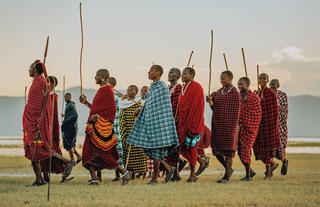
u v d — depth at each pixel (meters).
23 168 12.02
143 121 8.84
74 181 9.27
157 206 5.98
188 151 9.05
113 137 8.76
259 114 9.60
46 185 8.38
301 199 6.52
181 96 9.15
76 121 12.88
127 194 7.01
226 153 9.12
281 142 10.64
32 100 8.51
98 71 8.88
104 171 12.38
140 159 9.98
